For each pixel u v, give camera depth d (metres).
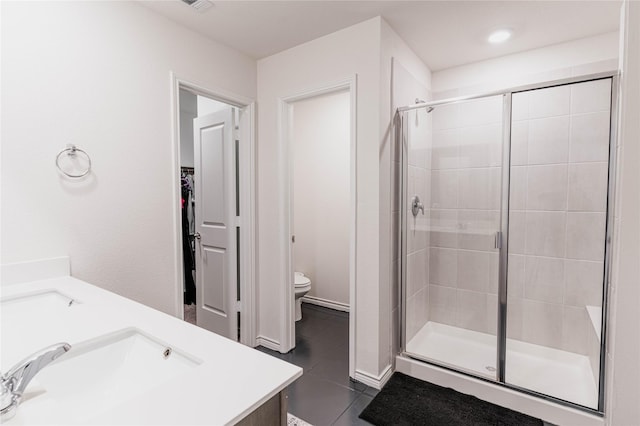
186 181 4.09
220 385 0.70
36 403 0.67
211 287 2.97
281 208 2.63
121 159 1.83
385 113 2.15
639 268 1.42
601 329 1.75
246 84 2.62
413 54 2.57
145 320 1.07
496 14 2.04
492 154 2.35
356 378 2.25
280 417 0.75
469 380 2.09
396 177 2.35
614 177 1.71
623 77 1.44
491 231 2.43
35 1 1.50
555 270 2.40
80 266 1.68
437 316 2.72
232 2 1.90
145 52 1.94
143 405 0.63
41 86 1.53
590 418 1.73
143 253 1.95
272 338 2.76
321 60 2.33
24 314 1.27
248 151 2.68
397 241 2.38
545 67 2.49
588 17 2.08
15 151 1.46
